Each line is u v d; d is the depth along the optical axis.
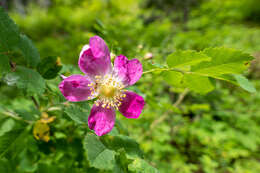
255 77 0.62
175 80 0.13
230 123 0.46
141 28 0.41
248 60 0.10
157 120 0.30
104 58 0.11
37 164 0.16
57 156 0.16
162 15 0.94
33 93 0.10
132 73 0.11
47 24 0.70
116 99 0.11
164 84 0.42
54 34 0.70
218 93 0.39
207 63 0.11
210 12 0.69
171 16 0.81
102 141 0.11
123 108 0.12
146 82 0.30
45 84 0.11
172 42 0.37
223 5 0.74
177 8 0.91
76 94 0.11
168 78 0.13
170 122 0.41
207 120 0.44
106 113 0.11
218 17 0.69
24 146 0.14
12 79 0.09
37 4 1.23
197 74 0.12
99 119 0.11
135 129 0.32
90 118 0.11
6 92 0.31
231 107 0.46
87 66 0.11
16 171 0.16
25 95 0.09
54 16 0.75
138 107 0.12
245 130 0.44
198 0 0.90
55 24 0.71
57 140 0.15
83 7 0.86
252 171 0.37
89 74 0.11
